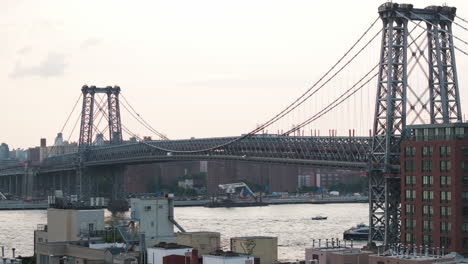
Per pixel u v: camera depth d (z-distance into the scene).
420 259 174.88
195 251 159.50
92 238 195.75
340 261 184.62
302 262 185.25
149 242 194.75
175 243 187.88
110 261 172.00
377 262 180.12
